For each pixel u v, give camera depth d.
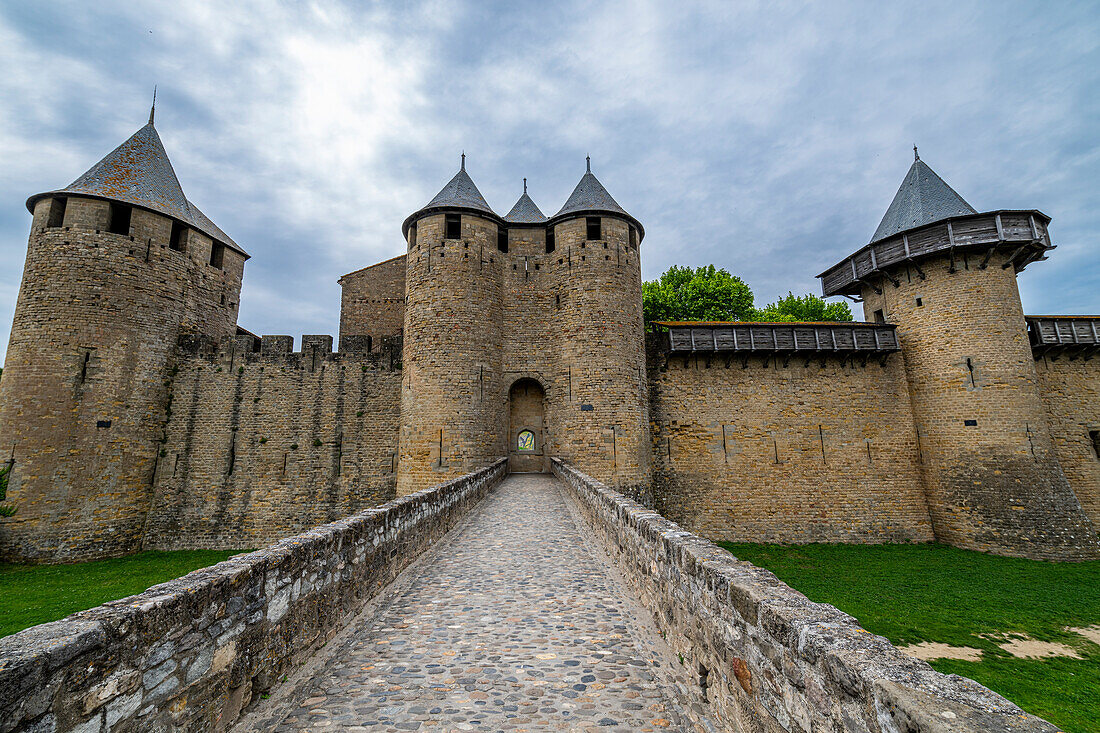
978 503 18.00
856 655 2.00
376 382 21.95
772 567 17.12
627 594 5.95
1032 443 17.48
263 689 3.51
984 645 10.55
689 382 21.75
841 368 21.45
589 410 19.66
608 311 20.28
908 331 20.53
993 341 18.31
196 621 2.86
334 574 4.78
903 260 20.03
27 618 12.55
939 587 14.35
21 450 17.45
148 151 21.97
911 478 20.27
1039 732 1.42
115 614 2.38
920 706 1.60
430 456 18.98
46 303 18.53
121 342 19.48
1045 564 16.06
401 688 3.71
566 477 15.62
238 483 21.09
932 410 19.59
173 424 21.09
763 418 21.39
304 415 21.73
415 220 21.55
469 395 19.56
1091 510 19.61
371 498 21.19
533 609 5.44
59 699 2.02
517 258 22.16
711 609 3.41
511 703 3.50
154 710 2.52
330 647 4.45
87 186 19.66
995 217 18.38
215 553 19.86
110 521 18.78
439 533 8.94
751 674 2.77
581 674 3.93
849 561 17.58
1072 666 9.47
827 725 2.07
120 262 19.70
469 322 20.08
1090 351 20.81
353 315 28.27
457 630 4.85
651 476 20.42
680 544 4.21
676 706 3.44
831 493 20.67
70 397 18.27
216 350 21.91
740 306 33.81
